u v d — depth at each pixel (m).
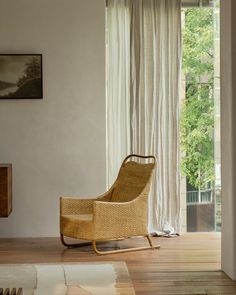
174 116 7.84
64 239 7.54
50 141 7.75
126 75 7.84
